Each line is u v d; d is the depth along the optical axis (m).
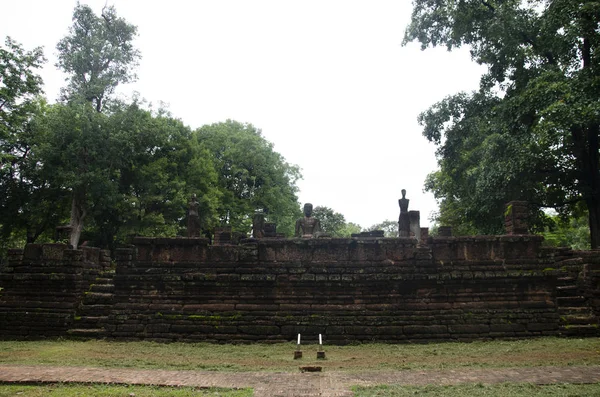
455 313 14.41
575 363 10.60
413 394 8.09
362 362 11.23
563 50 23.59
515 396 7.85
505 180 23.66
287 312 14.56
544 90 22.41
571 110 20.36
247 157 48.78
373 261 14.84
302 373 9.88
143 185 35.50
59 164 32.53
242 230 45.59
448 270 14.73
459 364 10.79
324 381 9.09
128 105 34.69
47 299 16.44
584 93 20.94
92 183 31.48
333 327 14.26
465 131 29.17
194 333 14.49
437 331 14.16
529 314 14.50
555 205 26.94
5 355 12.31
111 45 37.16
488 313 14.44
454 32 27.83
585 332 14.37
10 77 28.42
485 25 26.70
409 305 14.51
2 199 33.69
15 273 16.70
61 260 16.77
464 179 29.30
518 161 22.92
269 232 18.95
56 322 15.89
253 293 14.84
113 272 18.59
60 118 31.69
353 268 14.80
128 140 33.72
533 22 25.45
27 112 31.62
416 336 14.13
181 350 13.05
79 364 10.99
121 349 13.20
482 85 29.30
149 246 15.40
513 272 14.70
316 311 14.53
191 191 38.38
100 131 32.25
